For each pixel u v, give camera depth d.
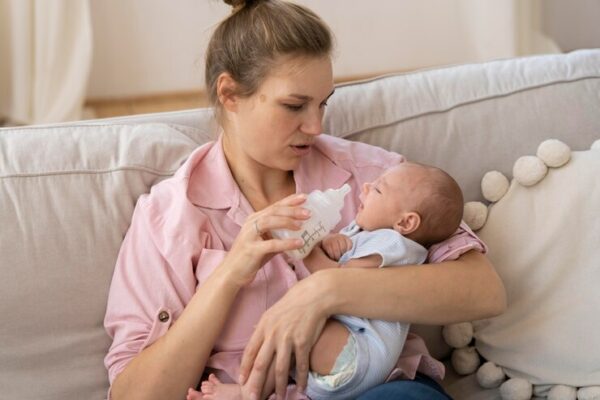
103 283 1.31
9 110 3.31
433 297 1.23
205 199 1.31
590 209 1.42
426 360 1.33
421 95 1.57
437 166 1.54
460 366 1.50
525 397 1.40
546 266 1.43
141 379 1.18
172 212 1.28
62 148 1.36
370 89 1.57
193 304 1.20
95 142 1.39
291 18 1.22
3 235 1.27
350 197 1.39
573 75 1.63
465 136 1.55
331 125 1.51
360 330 1.22
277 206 1.19
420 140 1.54
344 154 1.41
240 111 1.26
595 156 1.46
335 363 1.19
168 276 1.25
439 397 1.14
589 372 1.38
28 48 3.20
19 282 1.26
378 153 1.44
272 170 1.36
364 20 3.89
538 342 1.41
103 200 1.33
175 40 3.66
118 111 3.58
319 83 1.22
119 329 1.25
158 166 1.39
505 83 1.60
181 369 1.18
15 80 3.23
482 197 1.55
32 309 1.26
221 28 1.29
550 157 1.46
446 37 4.01
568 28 3.94
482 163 1.55
